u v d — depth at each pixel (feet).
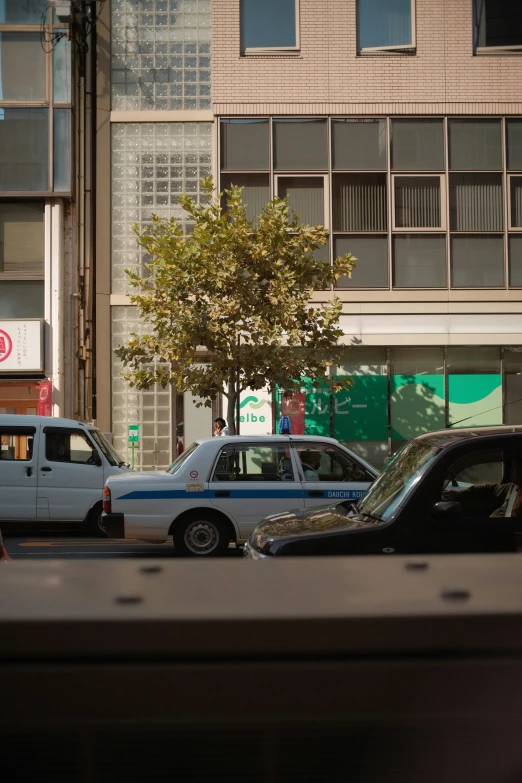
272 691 4.46
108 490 37.55
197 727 4.43
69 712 4.38
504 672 4.49
